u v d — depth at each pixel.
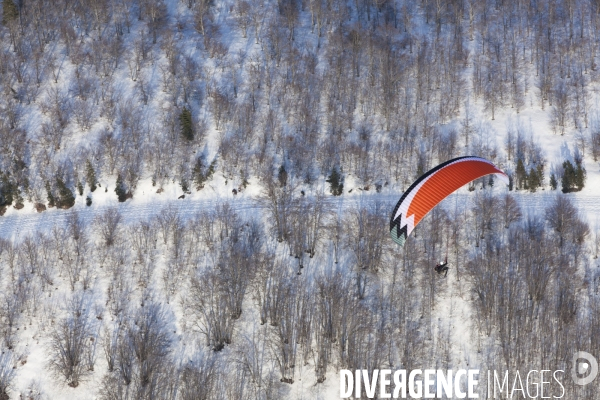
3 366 172.12
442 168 131.75
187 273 190.88
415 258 189.88
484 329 174.25
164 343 175.00
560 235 198.75
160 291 187.38
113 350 171.38
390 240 196.12
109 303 184.62
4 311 182.25
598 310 174.12
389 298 181.88
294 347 170.00
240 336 175.12
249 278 185.88
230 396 160.50
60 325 179.50
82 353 172.50
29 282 190.75
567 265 187.00
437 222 198.62
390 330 173.25
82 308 184.25
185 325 178.00
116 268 192.62
